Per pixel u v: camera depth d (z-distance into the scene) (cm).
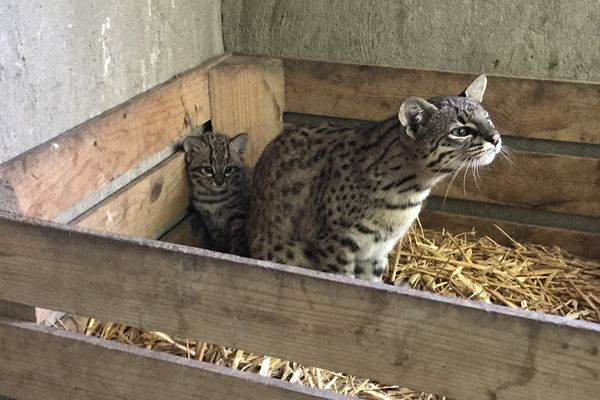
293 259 99
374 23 107
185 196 109
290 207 97
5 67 75
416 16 105
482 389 58
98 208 89
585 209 106
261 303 62
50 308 69
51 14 80
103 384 70
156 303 65
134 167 97
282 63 111
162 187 102
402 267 104
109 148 89
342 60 110
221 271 62
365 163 91
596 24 99
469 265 103
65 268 67
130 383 69
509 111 105
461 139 89
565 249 108
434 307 57
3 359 72
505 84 104
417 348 59
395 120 91
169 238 106
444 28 105
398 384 61
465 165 93
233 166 110
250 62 110
